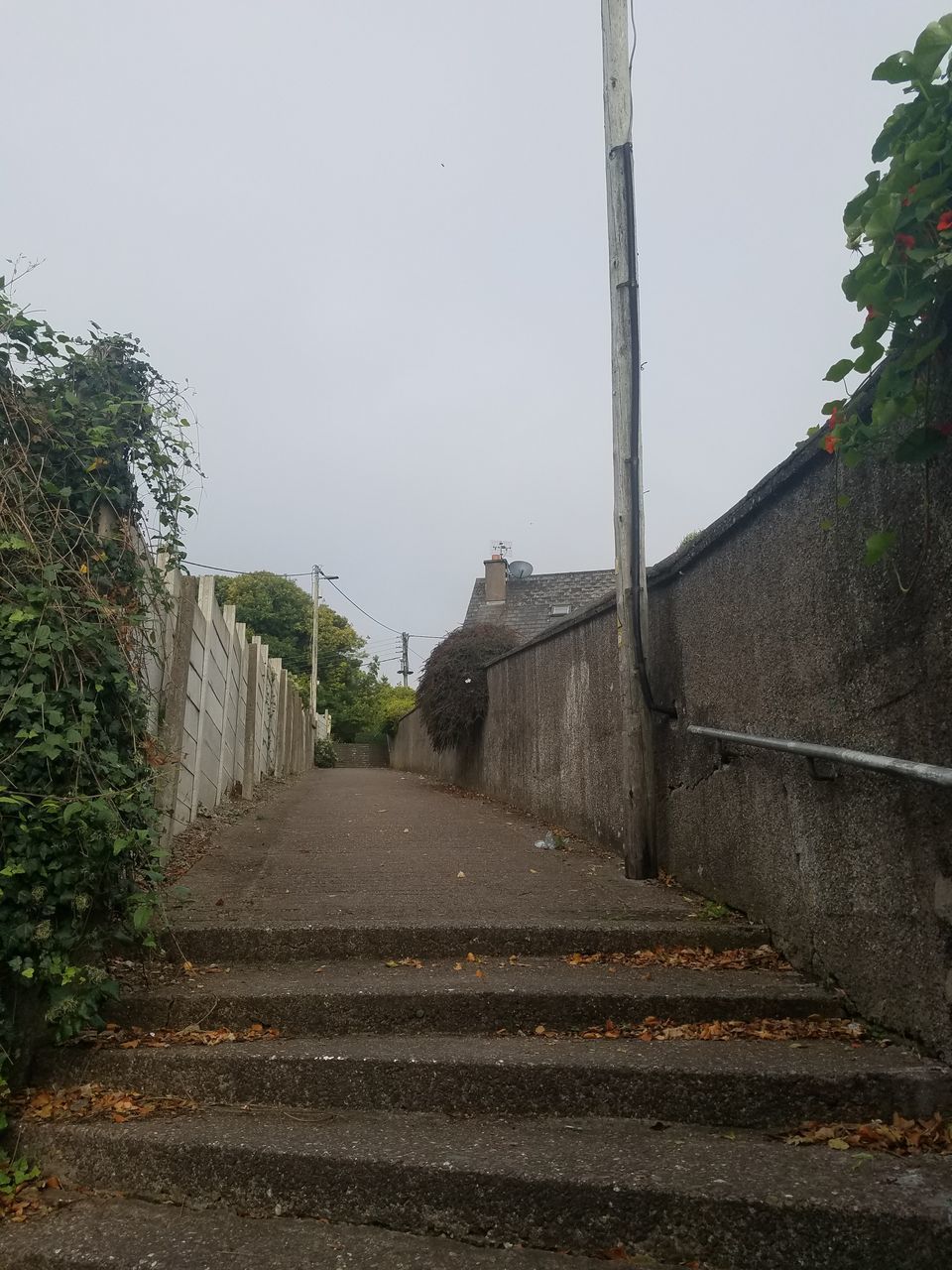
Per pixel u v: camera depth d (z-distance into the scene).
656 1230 2.52
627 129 5.84
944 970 3.00
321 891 5.20
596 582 24.39
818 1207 2.40
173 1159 2.94
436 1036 3.63
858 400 3.29
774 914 4.27
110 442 4.20
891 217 2.56
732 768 4.77
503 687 11.89
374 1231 2.72
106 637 3.99
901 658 3.19
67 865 3.52
